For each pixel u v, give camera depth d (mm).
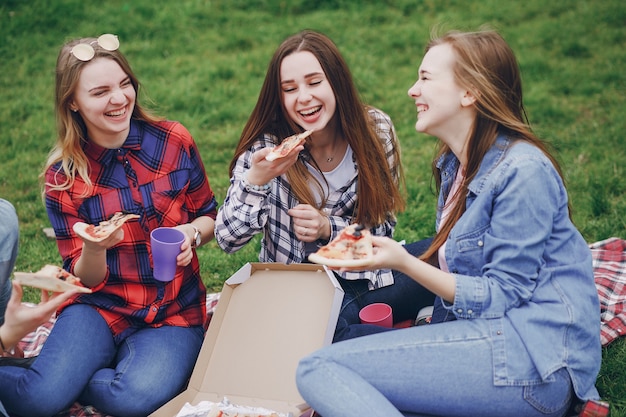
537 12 8508
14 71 7562
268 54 7848
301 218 3445
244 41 8062
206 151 6324
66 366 3158
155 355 3273
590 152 5949
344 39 8117
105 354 3328
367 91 7195
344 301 3643
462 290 2750
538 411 2771
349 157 3631
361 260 2699
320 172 3607
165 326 3441
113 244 3141
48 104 7039
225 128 6695
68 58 3254
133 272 3402
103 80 3227
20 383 3117
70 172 3377
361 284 3697
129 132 3434
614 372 3418
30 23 8156
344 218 3691
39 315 2857
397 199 3705
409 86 7273
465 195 2957
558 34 8008
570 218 3029
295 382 3008
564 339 2766
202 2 8773
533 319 2750
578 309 2789
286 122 3547
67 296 2877
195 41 8141
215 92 7207
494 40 2924
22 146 6391
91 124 3342
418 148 6262
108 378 3219
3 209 2988
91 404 3287
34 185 5832
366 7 8703
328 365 2766
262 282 3479
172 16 8461
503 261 2764
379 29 8312
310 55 3373
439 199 3359
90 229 3105
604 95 6898
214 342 3350
